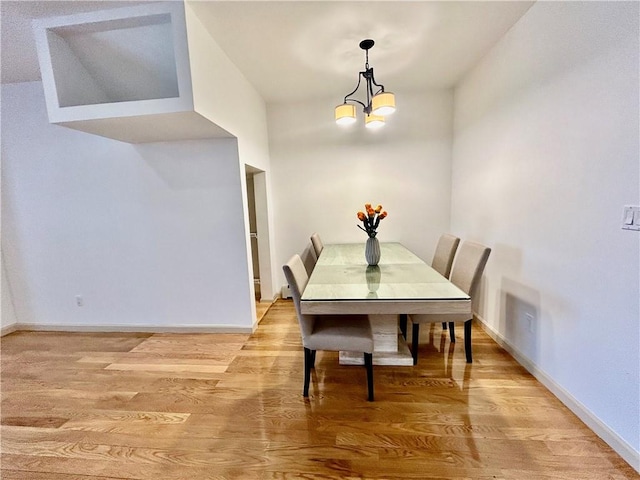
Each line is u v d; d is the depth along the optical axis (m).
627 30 1.37
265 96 3.59
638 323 1.37
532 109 2.08
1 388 2.22
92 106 2.02
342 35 2.31
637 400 1.39
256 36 2.27
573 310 1.75
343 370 2.32
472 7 2.03
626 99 1.38
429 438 1.63
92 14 1.90
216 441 1.67
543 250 2.01
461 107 3.36
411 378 2.17
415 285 2.13
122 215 3.00
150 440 1.70
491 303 2.75
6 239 3.14
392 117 3.73
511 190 2.37
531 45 2.06
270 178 3.96
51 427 1.82
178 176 2.89
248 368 2.40
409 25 2.22
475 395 1.96
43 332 3.22
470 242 2.49
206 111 2.14
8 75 2.71
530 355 2.19
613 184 1.47
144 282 3.09
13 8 1.82
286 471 1.47
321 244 3.78
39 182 3.01
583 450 1.52
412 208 3.85
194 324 3.11
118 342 2.93
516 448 1.54
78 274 3.14
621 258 1.44
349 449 1.58
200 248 2.99
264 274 3.96
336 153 3.85
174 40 1.91
